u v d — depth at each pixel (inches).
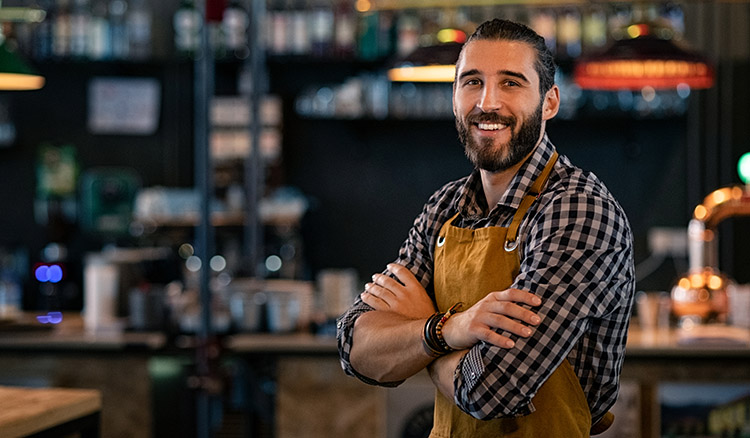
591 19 248.5
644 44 164.7
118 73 276.7
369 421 175.6
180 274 223.5
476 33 83.7
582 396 81.7
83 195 276.1
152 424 181.3
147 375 180.4
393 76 176.2
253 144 227.8
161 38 272.5
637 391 169.9
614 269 78.6
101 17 263.3
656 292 269.4
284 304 183.5
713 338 167.5
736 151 254.4
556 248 78.2
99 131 278.4
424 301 89.5
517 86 82.0
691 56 164.2
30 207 279.4
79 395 112.6
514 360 76.5
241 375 189.2
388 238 279.0
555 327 76.5
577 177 82.0
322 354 175.6
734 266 253.1
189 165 278.1
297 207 254.7
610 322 80.4
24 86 158.9
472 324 78.7
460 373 79.8
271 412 182.7
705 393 168.9
